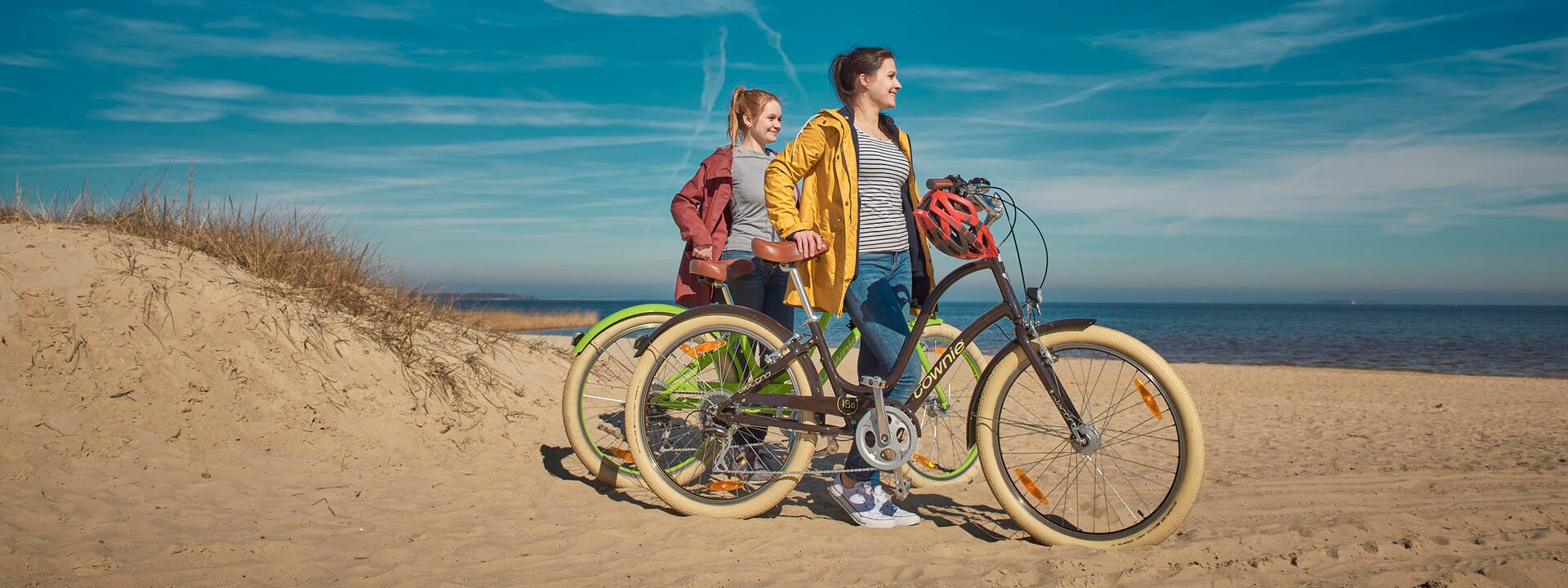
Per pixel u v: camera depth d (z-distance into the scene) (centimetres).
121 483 285
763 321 298
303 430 354
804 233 277
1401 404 786
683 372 324
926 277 306
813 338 292
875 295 284
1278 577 224
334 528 264
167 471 303
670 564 241
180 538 240
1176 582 219
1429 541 259
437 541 255
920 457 366
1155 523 255
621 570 233
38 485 271
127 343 356
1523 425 616
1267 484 369
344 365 407
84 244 407
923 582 222
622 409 395
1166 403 254
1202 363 1964
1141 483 354
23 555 216
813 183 296
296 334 407
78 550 224
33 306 353
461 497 313
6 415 303
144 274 397
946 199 267
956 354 278
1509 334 4500
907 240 298
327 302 463
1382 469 420
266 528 258
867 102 296
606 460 347
